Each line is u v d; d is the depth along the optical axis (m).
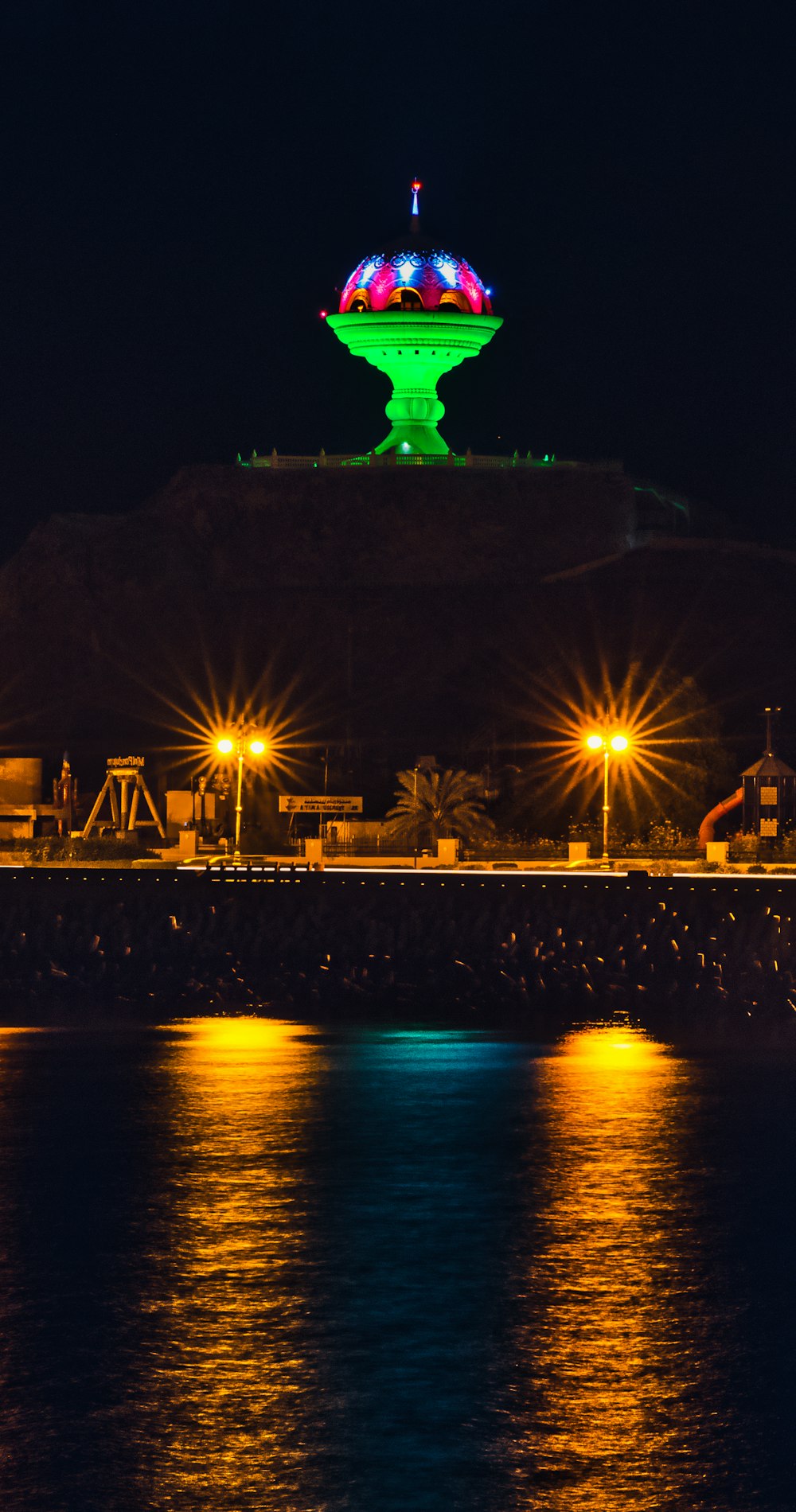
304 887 75.56
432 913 74.06
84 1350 28.50
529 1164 40.34
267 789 152.00
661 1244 34.16
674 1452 25.03
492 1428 25.77
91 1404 26.53
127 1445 25.16
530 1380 27.47
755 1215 36.09
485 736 181.50
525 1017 63.44
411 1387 27.03
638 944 70.19
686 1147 42.03
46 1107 46.69
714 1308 30.50
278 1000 67.38
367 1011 64.69
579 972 69.06
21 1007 65.75
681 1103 47.16
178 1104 46.97
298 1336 29.20
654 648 199.75
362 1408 26.33
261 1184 38.59
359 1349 28.56
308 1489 23.94
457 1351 28.48
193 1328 29.48
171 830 127.12
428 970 70.31
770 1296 31.16
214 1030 60.34
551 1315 30.17
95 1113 45.91
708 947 69.62
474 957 71.00
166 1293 31.17
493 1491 23.91
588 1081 50.59
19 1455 24.92
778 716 175.88
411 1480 24.09
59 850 106.12
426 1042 57.34
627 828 127.38
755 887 72.00
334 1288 31.50
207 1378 27.42
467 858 109.31
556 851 110.69
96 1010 65.19
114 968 72.00
